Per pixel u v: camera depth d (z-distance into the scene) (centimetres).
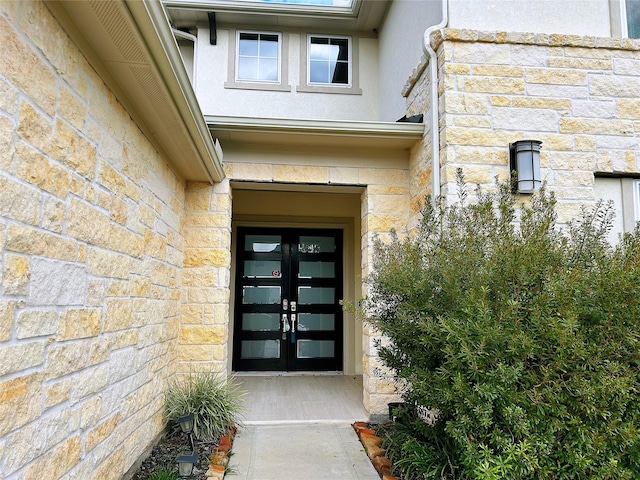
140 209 298
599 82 429
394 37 606
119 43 209
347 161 482
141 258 302
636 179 430
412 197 477
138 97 265
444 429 282
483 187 404
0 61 146
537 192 397
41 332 173
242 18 669
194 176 438
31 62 165
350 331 704
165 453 338
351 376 675
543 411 237
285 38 688
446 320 260
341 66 700
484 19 430
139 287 299
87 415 216
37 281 170
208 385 401
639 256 259
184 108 283
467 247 281
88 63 212
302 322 717
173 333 412
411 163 484
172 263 401
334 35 698
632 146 425
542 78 425
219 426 384
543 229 280
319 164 478
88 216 215
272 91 674
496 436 238
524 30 433
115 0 176
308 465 336
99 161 228
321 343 715
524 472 230
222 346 445
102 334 234
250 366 702
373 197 481
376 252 366
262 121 434
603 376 234
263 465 335
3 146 148
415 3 518
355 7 648
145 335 315
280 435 404
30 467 165
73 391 201
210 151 372
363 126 445
